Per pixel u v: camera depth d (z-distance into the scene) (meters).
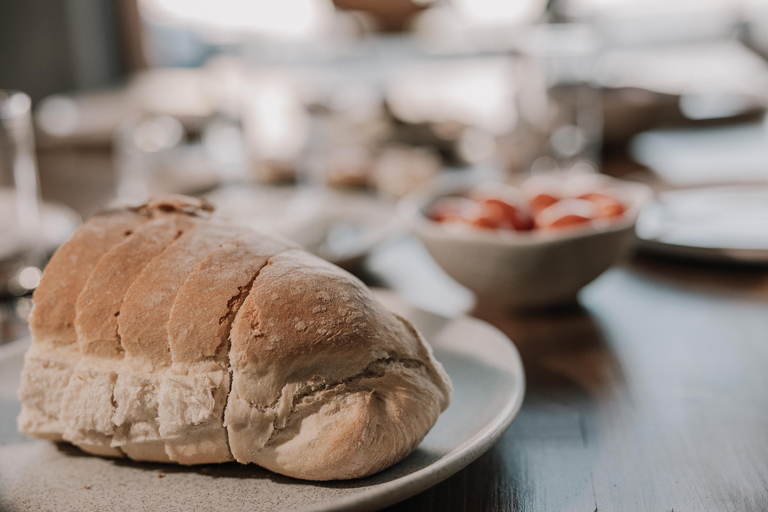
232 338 0.46
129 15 3.79
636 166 1.21
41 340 0.50
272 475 0.47
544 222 0.67
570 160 1.18
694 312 0.66
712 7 3.13
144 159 1.27
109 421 0.48
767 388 0.55
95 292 0.49
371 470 0.46
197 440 0.47
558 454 0.50
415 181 1.05
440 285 0.74
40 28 3.30
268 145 1.48
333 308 0.47
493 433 0.46
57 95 3.38
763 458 0.49
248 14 1.80
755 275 0.72
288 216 0.81
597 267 0.64
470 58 2.60
